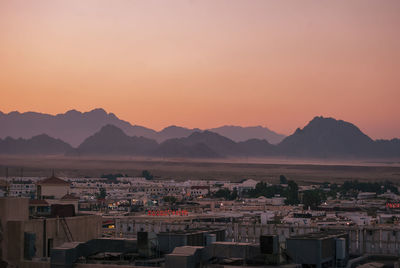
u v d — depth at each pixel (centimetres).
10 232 8544
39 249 8969
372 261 8762
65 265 7744
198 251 7338
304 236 7712
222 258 7300
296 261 7250
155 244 8081
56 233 9288
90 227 10069
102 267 7619
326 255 7388
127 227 14538
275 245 7131
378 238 9975
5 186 13538
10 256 8494
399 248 9731
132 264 7894
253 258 7219
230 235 12375
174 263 7138
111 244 8206
